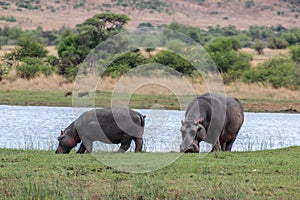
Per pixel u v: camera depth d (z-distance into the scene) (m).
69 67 69.12
